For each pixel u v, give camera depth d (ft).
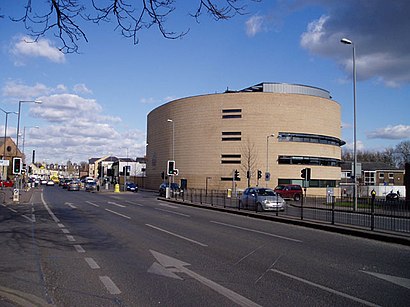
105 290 22.29
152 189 290.56
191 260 30.55
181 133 253.24
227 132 234.79
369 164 358.64
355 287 23.17
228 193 155.33
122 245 37.17
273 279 24.82
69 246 36.42
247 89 266.16
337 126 255.70
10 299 20.16
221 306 19.48
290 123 231.91
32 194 149.07
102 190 214.07
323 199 109.19
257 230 50.55
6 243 37.81
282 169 228.84
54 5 24.45
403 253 34.88
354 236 46.14
